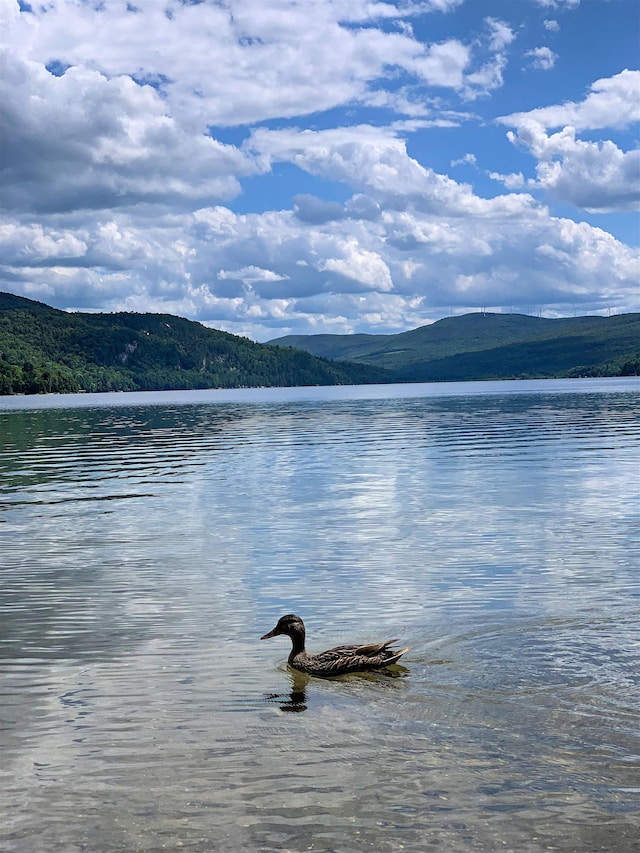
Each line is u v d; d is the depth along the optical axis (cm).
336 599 1527
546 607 1434
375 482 3195
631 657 1166
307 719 984
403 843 718
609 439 4950
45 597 1571
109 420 9344
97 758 887
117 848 715
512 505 2564
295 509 2570
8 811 779
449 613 1415
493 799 787
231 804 786
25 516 2528
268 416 9775
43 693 1084
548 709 991
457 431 6075
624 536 2042
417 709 1005
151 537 2159
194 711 1016
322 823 750
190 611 1469
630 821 747
